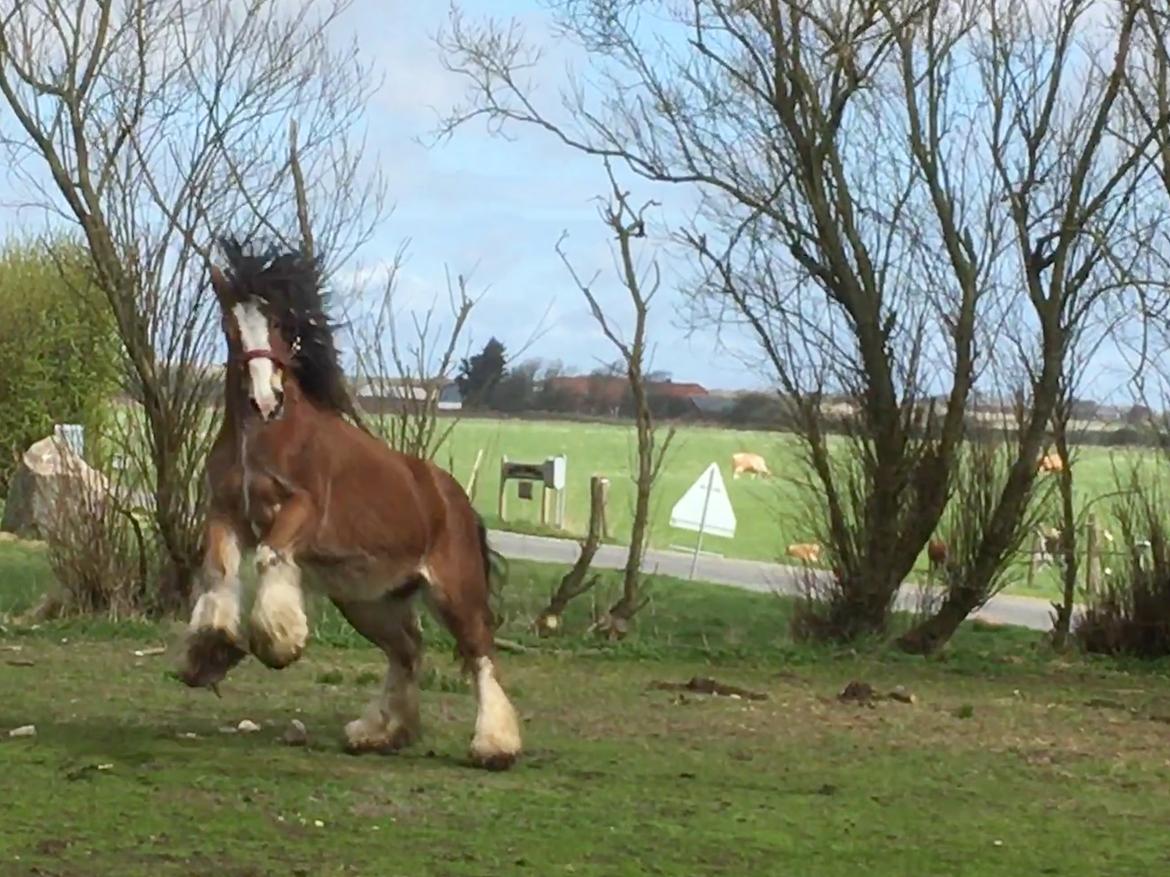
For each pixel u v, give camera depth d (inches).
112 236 717.3
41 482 768.3
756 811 370.9
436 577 407.5
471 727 475.5
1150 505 816.3
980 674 715.4
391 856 308.3
